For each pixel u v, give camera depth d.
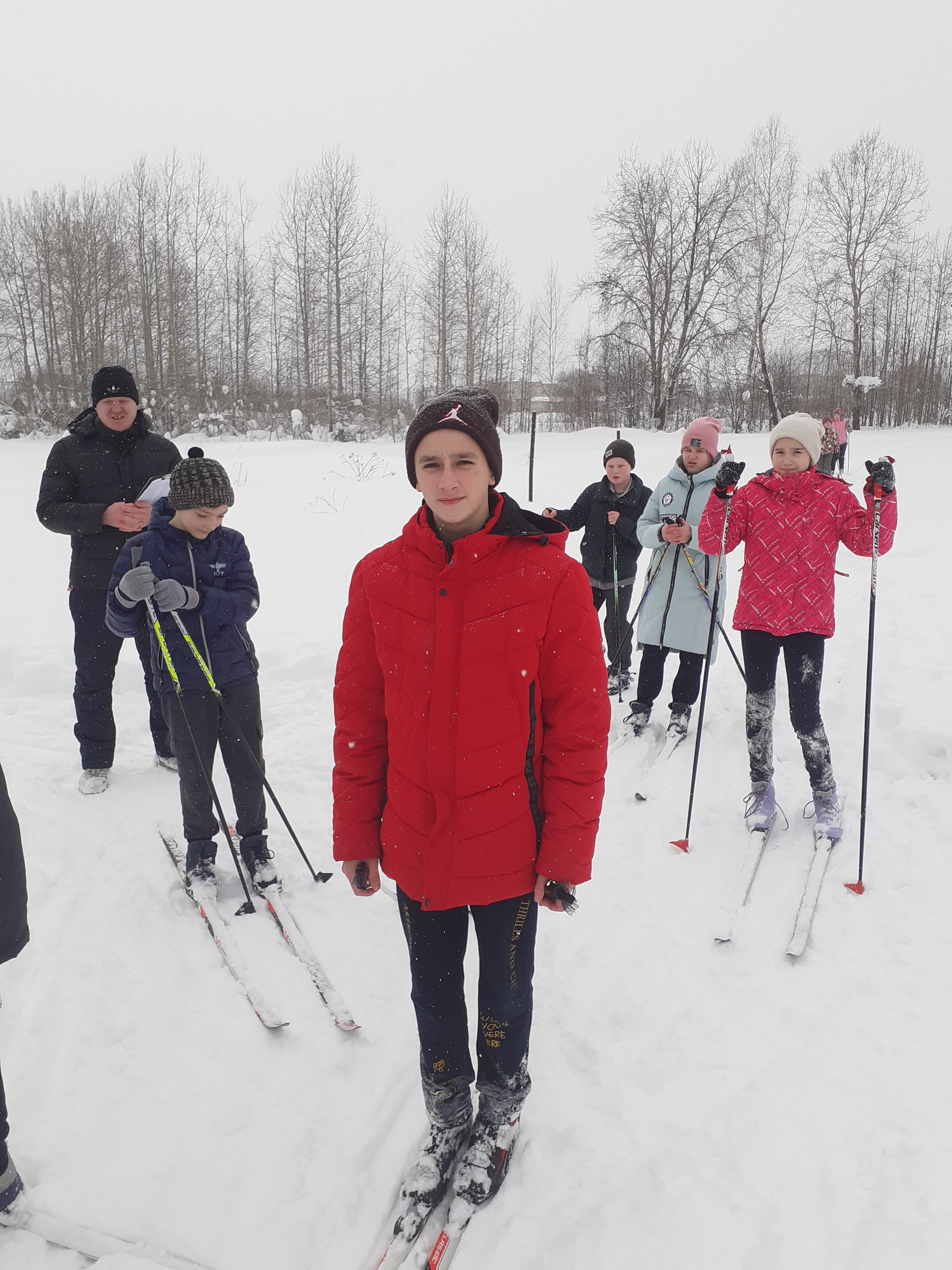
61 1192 1.89
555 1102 2.11
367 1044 2.33
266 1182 1.91
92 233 35.09
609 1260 1.69
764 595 3.24
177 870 3.16
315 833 3.48
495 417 1.68
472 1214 1.80
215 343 40.31
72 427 3.76
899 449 21.39
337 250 36.91
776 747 4.08
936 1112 1.99
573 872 1.64
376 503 12.38
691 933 2.77
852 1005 2.38
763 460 19.12
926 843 3.13
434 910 1.72
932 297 44.88
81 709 3.88
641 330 37.97
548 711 1.67
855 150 35.47
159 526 2.97
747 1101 2.07
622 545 5.08
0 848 1.73
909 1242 1.67
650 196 34.47
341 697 1.80
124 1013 2.45
